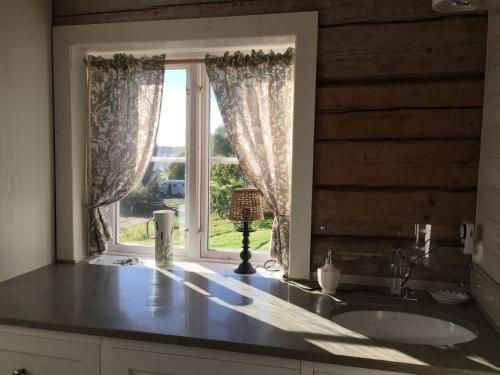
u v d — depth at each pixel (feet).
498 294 4.82
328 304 5.65
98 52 7.43
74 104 7.23
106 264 7.45
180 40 6.66
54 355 5.15
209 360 4.74
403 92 6.07
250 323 5.02
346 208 6.40
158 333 4.72
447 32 5.89
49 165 7.18
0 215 6.22
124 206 8.05
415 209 6.17
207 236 7.81
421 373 4.15
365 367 4.30
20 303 5.58
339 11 6.18
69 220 7.32
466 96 5.90
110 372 5.01
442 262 6.19
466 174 5.98
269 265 7.37
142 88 7.29
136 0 6.79
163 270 7.09
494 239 5.01
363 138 6.26
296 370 4.52
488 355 4.31
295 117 6.34
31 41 6.66
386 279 6.37
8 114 6.27
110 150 7.40
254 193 6.85
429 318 5.57
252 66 6.75
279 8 6.33
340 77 6.27
